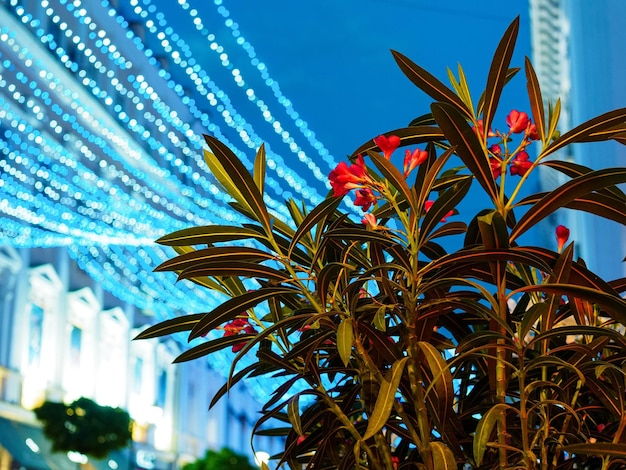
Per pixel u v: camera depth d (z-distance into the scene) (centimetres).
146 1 1845
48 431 1661
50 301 2062
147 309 2581
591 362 100
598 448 95
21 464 1670
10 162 1894
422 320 107
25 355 1911
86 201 2048
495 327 104
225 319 109
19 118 1872
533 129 111
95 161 2256
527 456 96
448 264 101
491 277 109
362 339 110
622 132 109
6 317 1864
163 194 2628
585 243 1152
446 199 103
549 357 96
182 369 2684
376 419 89
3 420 1762
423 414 98
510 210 115
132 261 2250
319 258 116
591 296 95
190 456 2641
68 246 2130
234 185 110
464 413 111
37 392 1938
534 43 1694
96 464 1888
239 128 2038
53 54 2052
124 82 2480
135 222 2198
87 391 2180
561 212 1352
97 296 2292
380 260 115
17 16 1922
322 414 113
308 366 108
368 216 113
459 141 102
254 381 2791
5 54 1855
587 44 1113
